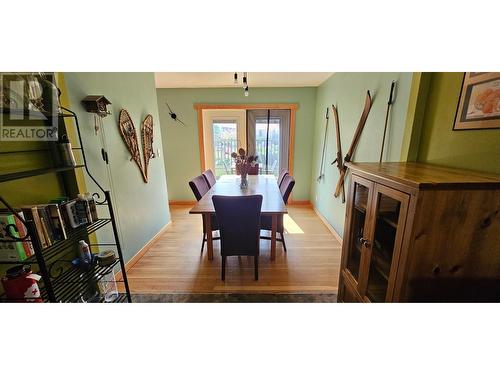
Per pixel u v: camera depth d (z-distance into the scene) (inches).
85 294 55.8
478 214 31.9
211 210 79.0
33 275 38.8
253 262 92.7
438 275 34.0
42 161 49.1
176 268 89.8
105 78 76.8
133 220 93.2
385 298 41.1
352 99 99.1
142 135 100.8
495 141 36.5
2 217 36.3
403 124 60.2
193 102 162.9
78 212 50.0
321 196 145.8
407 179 32.7
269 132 171.3
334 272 86.0
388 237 40.5
